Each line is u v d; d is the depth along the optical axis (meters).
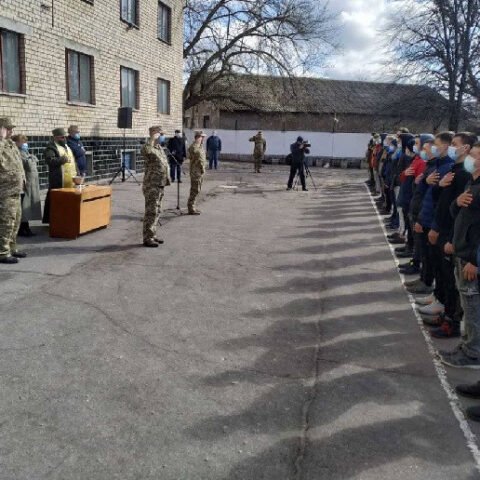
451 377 4.43
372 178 18.95
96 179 15.81
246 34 29.05
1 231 7.06
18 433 3.38
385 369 4.54
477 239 4.30
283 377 4.31
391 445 3.43
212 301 6.08
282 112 36.00
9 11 11.37
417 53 25.98
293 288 6.73
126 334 5.01
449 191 5.25
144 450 3.26
